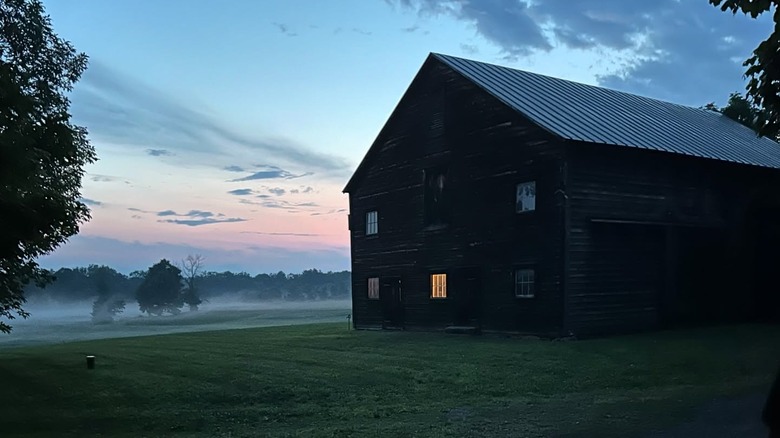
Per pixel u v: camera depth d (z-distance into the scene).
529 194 23.12
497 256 24.14
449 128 26.72
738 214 26.53
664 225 23.80
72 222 16.98
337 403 13.45
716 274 25.56
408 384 15.05
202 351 20.88
